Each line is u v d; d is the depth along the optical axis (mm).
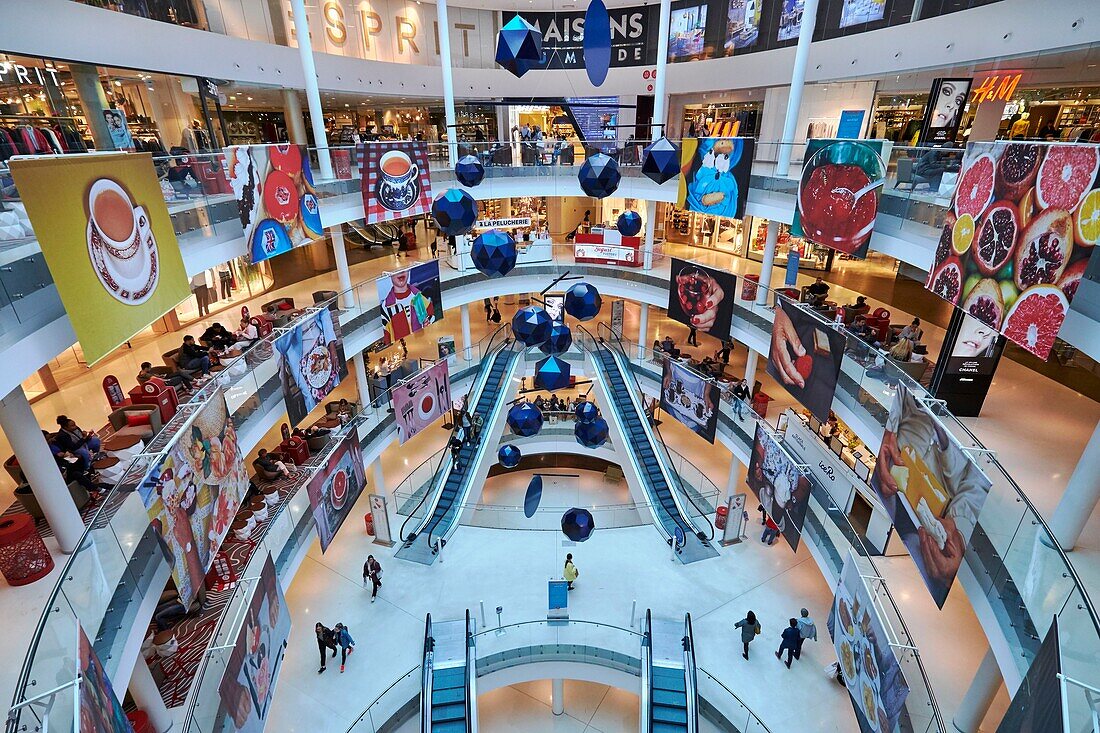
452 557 17594
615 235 22625
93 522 7121
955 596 13742
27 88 12125
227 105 22484
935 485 9555
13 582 7867
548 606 15664
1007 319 8219
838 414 13688
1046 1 11625
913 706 8977
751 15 21688
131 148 13703
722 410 18797
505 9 26141
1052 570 6863
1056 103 13836
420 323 19172
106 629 6910
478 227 21594
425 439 23844
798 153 15492
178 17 15602
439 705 13000
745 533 18453
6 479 10336
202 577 9695
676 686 13336
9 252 6320
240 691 9547
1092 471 8070
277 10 19078
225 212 11219
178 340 17562
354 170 16344
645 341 23672
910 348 14016
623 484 25469
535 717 15188
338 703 13234
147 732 9008
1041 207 7516
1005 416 12633
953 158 10031
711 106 25391
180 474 9164
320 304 15500
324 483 14586
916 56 15242
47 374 14102
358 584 16641
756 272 22500
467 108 28609
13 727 4527
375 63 22484
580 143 21312
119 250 7770
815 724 12609
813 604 15773
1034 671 6434
